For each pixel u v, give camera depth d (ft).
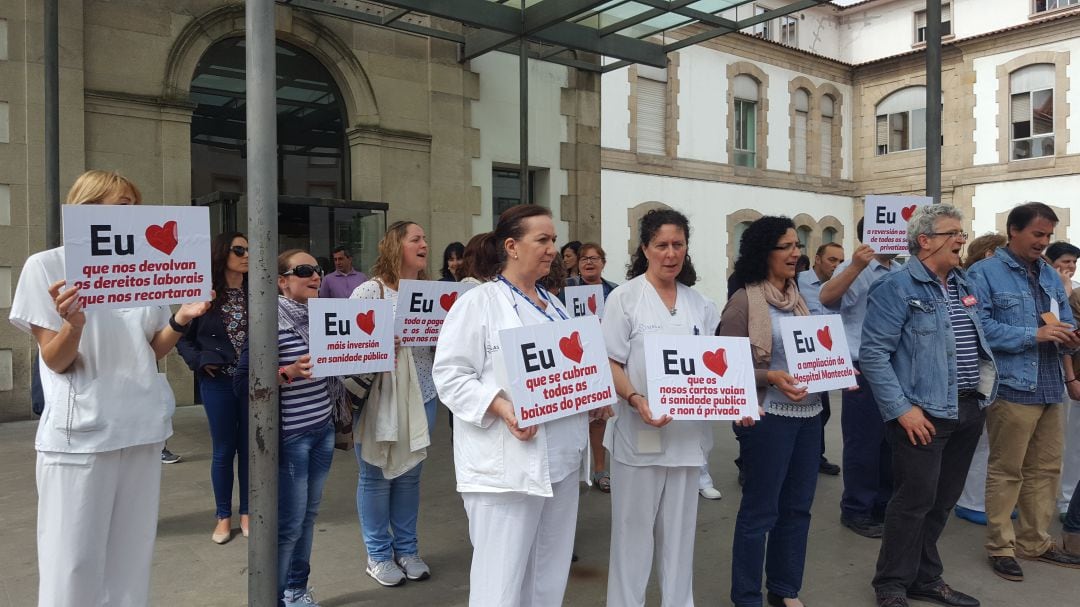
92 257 8.32
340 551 14.78
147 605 9.54
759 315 11.28
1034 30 66.08
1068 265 17.74
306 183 32.12
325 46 31.45
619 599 10.52
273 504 9.72
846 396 16.49
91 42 26.55
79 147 26.25
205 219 9.18
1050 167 65.62
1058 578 13.60
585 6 26.16
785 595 11.93
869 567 14.19
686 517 10.69
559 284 16.89
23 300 8.59
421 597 12.70
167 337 9.23
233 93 30.53
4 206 25.62
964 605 12.29
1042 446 14.19
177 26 28.19
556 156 38.34
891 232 16.35
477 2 27.58
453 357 8.86
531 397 8.49
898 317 11.73
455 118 34.68
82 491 8.69
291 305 11.82
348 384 12.65
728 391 10.09
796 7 26.23
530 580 9.15
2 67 25.36
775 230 11.59
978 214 70.18
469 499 8.93
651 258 10.68
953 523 16.81
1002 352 13.64
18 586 12.95
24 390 26.32
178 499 17.99
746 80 67.72
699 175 63.05
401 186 33.24
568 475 9.17
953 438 12.34
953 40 71.92
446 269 22.17
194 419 26.89
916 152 72.84
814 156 73.20
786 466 11.27
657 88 60.95
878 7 78.48
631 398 10.11
